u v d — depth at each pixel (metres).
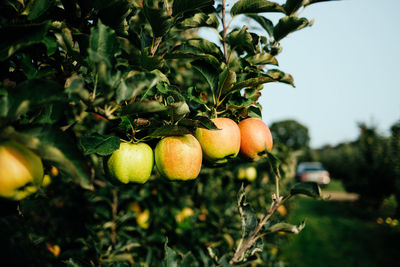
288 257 6.43
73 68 1.28
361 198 12.48
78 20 1.26
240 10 1.47
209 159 1.45
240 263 1.28
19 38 0.90
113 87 1.01
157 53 1.50
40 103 0.83
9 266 2.11
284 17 1.43
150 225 2.90
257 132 1.51
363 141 12.10
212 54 1.51
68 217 2.77
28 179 0.89
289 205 5.92
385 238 8.35
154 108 1.02
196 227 3.00
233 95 1.50
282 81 1.33
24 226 2.20
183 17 1.51
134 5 1.52
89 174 0.84
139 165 1.23
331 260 6.55
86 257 2.01
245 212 1.38
